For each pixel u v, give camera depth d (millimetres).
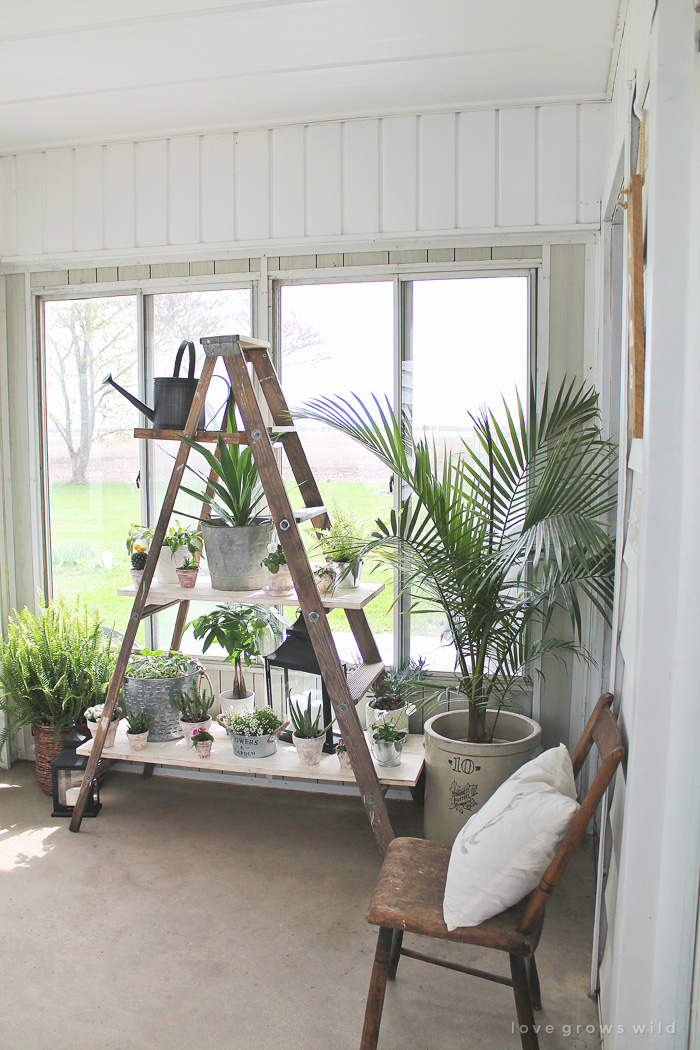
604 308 2900
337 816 3189
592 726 1975
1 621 3732
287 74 2820
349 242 3221
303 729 2840
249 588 2871
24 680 3346
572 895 2639
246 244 3318
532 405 2723
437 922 1741
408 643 3338
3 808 3277
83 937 2383
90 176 3477
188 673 3188
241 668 3330
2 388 3695
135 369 3584
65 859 2840
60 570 3750
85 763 3105
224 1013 2061
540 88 2912
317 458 3359
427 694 3258
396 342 3250
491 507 2711
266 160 3277
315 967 2248
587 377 3070
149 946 2340
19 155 3555
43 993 2139
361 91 2953
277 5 2379
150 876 2727
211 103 3059
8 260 3607
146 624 3648
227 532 2799
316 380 3361
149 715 3061
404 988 2172
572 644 2764
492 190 3072
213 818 3172
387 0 2355
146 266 3490
